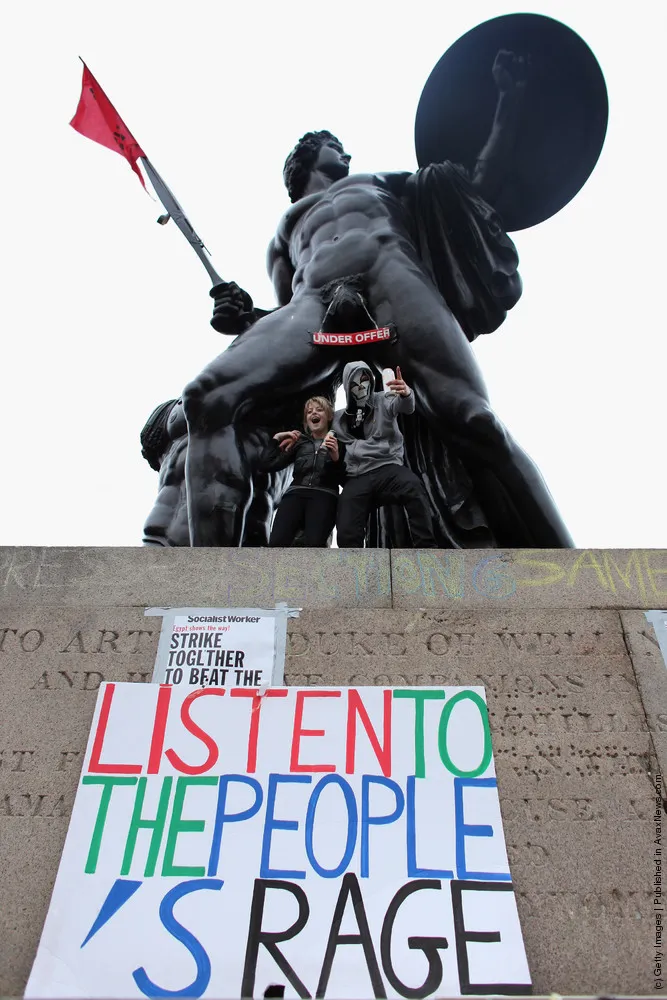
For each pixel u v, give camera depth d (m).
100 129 9.41
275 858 4.19
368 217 8.68
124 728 4.66
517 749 4.59
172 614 5.16
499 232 9.08
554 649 4.97
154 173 9.16
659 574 5.33
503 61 9.45
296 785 4.43
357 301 8.03
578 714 4.72
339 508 6.43
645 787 4.47
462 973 3.83
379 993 3.78
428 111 9.88
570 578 5.31
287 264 9.53
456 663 4.92
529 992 3.79
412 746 4.56
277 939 3.94
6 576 5.40
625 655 4.95
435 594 5.24
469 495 8.17
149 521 8.93
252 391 7.38
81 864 4.18
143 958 3.88
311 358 7.77
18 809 4.44
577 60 9.37
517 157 9.74
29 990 3.78
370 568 5.35
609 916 4.06
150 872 4.16
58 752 4.62
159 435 10.02
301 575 5.33
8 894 4.16
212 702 4.76
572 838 4.30
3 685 4.88
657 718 4.71
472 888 4.10
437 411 7.45
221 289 8.50
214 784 4.45
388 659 4.94
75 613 5.18
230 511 6.93
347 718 4.67
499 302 9.07
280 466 7.08
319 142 10.29
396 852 4.21
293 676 4.88
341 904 4.04
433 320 7.75
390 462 6.53
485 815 4.33
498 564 5.37
